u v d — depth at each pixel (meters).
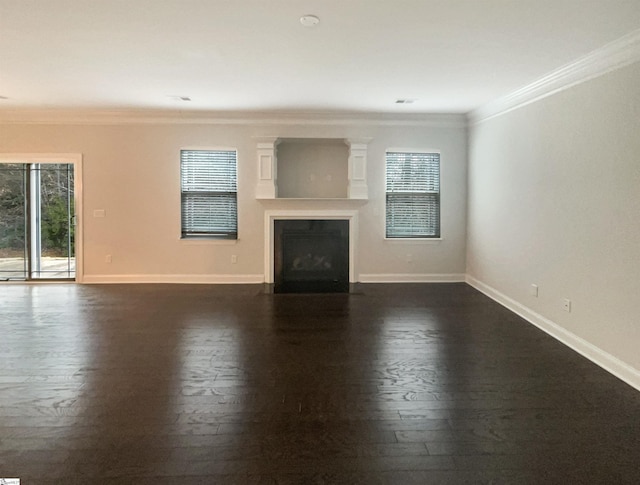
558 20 2.86
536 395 2.87
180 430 2.42
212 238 6.50
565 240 3.91
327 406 2.71
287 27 3.04
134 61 3.82
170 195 6.41
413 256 6.62
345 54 3.61
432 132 6.49
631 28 2.94
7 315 4.77
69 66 3.96
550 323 4.16
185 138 6.36
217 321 4.56
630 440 2.32
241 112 6.13
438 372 3.24
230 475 2.03
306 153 6.76
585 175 3.60
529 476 2.03
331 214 6.50
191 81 4.48
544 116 4.27
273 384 3.03
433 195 6.62
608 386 3.01
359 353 3.63
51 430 2.41
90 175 6.33
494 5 2.66
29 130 6.23
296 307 5.15
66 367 3.31
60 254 6.63
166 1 2.66
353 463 2.13
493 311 4.98
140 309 5.03
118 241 6.43
